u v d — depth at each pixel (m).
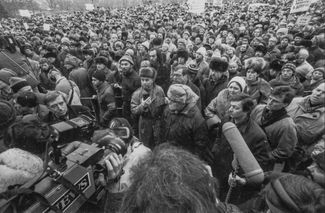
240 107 2.24
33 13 27.02
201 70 5.05
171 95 2.71
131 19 18.39
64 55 6.99
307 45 5.75
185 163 0.73
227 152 2.46
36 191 1.12
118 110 4.62
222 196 2.56
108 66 5.37
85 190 1.28
